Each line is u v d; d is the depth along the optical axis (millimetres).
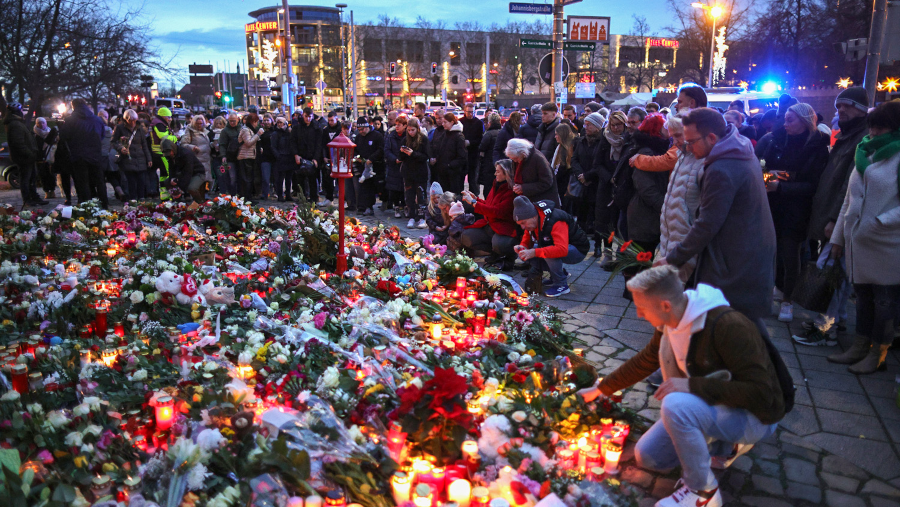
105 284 5207
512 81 87875
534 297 5578
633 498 2807
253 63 101438
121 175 13320
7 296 5074
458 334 4629
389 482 2730
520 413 3084
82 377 3557
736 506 2990
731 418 2770
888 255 4207
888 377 4391
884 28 9719
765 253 3586
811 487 3135
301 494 2674
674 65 55344
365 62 88938
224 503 2512
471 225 7512
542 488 2660
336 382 3447
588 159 8266
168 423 3076
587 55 58844
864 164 4266
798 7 36812
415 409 2906
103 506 2498
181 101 39344
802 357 4785
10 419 3096
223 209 8711
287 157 12766
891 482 3176
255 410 3248
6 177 15328
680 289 2744
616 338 5184
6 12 17266
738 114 7855
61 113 23125
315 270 6004
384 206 12000
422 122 13352
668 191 4191
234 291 5172
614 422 3486
